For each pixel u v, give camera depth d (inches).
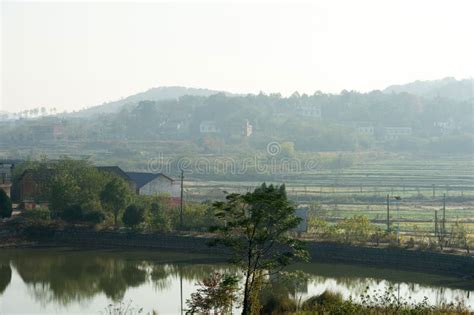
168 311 2802.7
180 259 4128.9
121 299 3065.9
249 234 2235.5
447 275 3612.2
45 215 4894.2
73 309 2896.2
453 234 4173.2
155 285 3395.7
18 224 4781.0
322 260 4005.9
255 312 2226.9
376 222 5413.4
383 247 3959.2
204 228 4626.0
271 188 2261.3
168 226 4584.2
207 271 3747.5
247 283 2250.2
